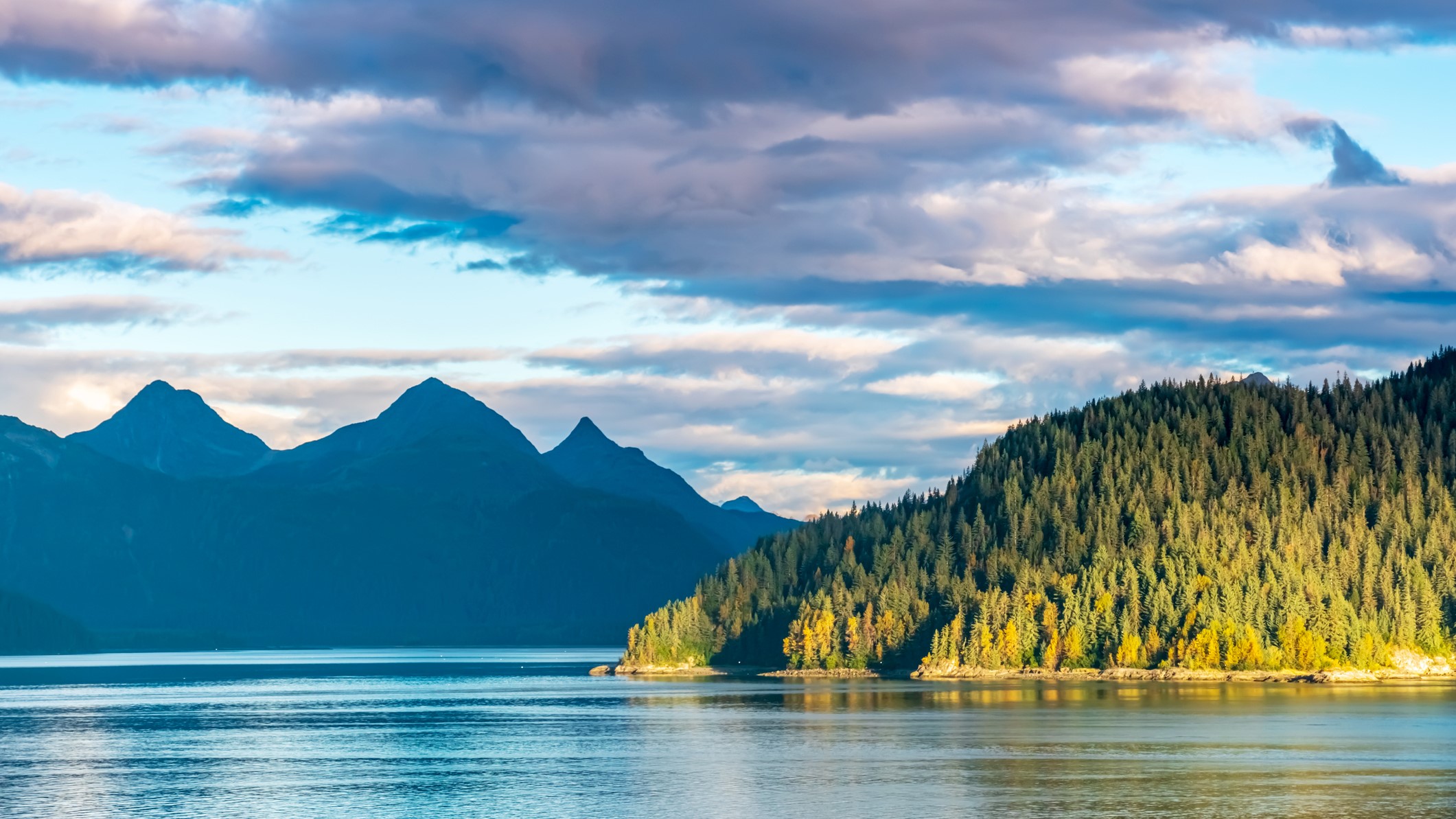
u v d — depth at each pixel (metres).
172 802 169.00
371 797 171.12
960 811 156.00
